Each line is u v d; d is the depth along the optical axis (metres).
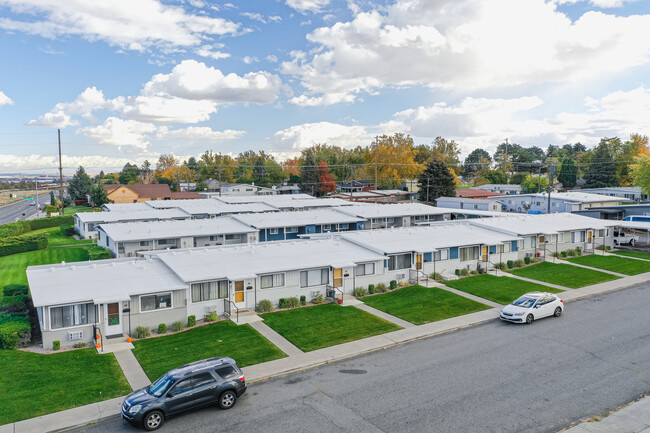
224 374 17.73
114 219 59.47
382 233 42.28
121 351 23.19
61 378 20.12
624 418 16.44
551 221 50.75
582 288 35.38
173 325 26.23
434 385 19.33
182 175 182.00
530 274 39.53
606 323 27.30
